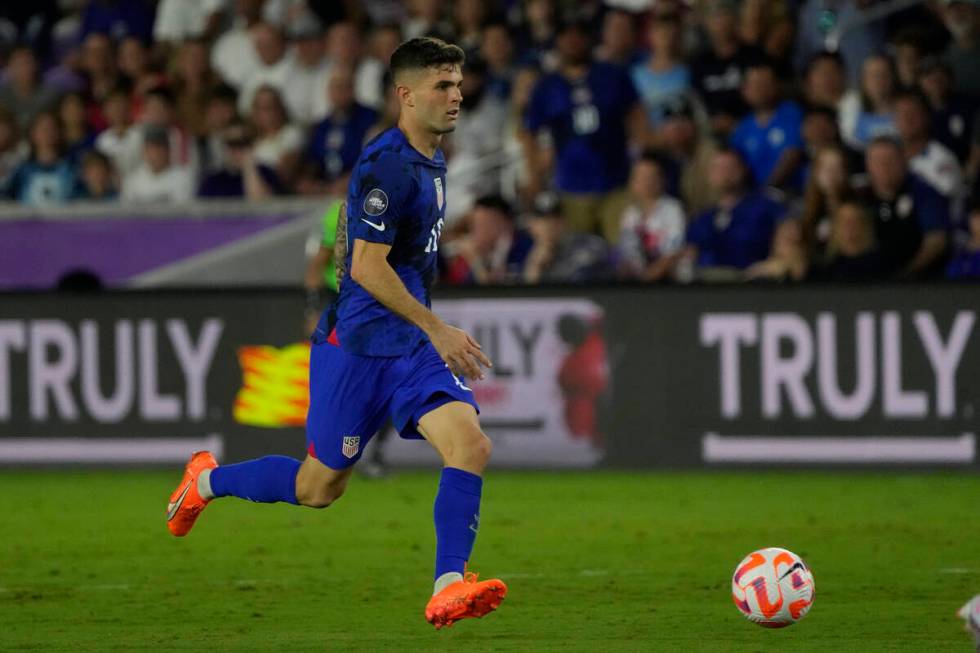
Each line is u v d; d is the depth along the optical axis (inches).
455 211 2095.2
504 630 882.8
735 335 1627.7
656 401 1646.2
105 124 2327.8
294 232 1980.8
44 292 1737.2
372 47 2226.9
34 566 1146.0
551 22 2138.3
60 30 2549.2
